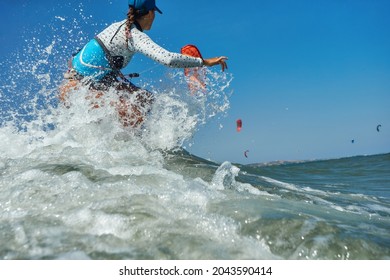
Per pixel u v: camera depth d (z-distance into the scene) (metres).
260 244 1.66
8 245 1.57
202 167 3.12
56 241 1.61
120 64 3.40
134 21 3.39
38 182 2.25
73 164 2.67
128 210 1.86
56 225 1.75
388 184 4.54
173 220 1.81
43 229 1.70
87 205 1.94
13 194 2.10
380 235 1.80
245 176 3.41
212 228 1.74
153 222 1.76
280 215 1.88
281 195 2.72
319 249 1.60
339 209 2.51
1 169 2.65
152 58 3.24
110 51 3.34
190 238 1.65
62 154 2.98
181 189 2.21
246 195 2.36
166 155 3.42
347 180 5.04
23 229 1.70
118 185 2.21
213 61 3.45
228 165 2.75
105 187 2.17
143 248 1.58
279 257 1.59
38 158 2.87
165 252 1.54
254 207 2.02
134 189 2.16
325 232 1.72
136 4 3.34
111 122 3.46
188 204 2.02
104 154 3.00
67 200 2.02
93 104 3.39
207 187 2.35
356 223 2.01
